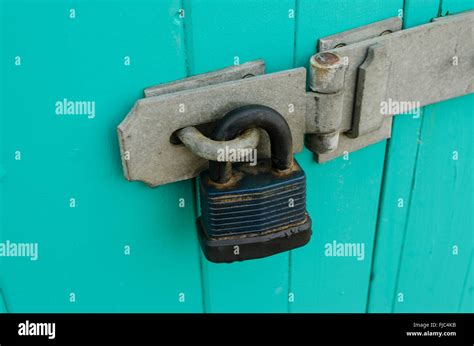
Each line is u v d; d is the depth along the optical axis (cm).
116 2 77
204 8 82
